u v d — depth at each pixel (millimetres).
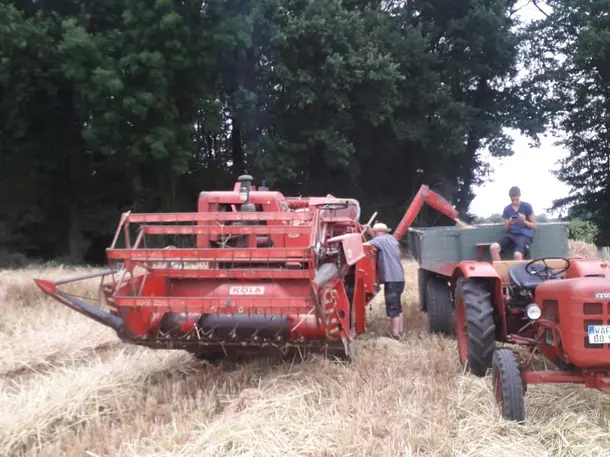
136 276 5934
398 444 4211
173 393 5285
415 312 9273
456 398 5039
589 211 30922
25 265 18703
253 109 20828
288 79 20828
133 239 21297
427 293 7887
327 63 20641
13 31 17203
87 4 18531
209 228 5684
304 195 24359
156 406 5086
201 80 19656
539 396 5043
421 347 6824
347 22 21484
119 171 22344
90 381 5523
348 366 5930
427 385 5355
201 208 7789
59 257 21125
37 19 18188
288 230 5621
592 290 4320
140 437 4531
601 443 4301
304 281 5973
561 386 5266
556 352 4684
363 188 27203
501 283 5695
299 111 22438
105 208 21859
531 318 4629
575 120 29797
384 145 25031
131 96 17609
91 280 10820
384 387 5391
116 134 18016
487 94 28625
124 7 18188
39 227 22125
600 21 27078
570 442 4285
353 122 22672
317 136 21531
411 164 26609
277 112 22531
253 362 6188
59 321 8250
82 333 7633
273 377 5691
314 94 21078
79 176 22031
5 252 19672
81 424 4840
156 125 18734
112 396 5301
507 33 26453
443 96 24156
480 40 25438
